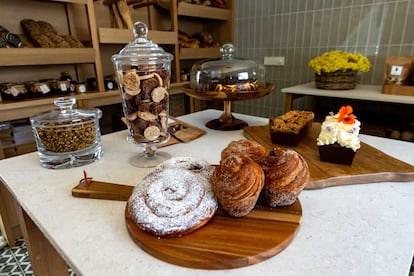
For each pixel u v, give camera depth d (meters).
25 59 1.43
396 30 1.94
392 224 0.53
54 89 1.66
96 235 0.51
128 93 0.73
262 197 0.55
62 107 0.84
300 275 0.41
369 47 2.07
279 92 2.64
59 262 0.89
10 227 1.48
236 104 2.95
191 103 2.45
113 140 1.06
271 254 0.44
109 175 0.75
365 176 0.69
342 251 0.46
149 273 0.42
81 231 0.52
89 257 0.45
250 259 0.42
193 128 1.13
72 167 0.81
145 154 0.88
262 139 0.97
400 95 1.66
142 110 0.75
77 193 0.63
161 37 2.07
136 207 0.49
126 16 1.86
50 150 0.80
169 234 0.46
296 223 0.50
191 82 1.29
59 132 0.78
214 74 1.18
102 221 0.55
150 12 2.31
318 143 0.77
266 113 2.78
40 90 1.58
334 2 2.15
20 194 0.66
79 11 1.90
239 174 0.48
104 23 2.04
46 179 0.73
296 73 2.49
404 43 1.93
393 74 1.68
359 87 2.01
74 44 1.71
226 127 1.15
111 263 0.44
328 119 0.78
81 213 0.58
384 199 0.62
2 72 1.63
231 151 0.60
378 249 0.46
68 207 0.60
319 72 1.92
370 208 0.58
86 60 1.71
